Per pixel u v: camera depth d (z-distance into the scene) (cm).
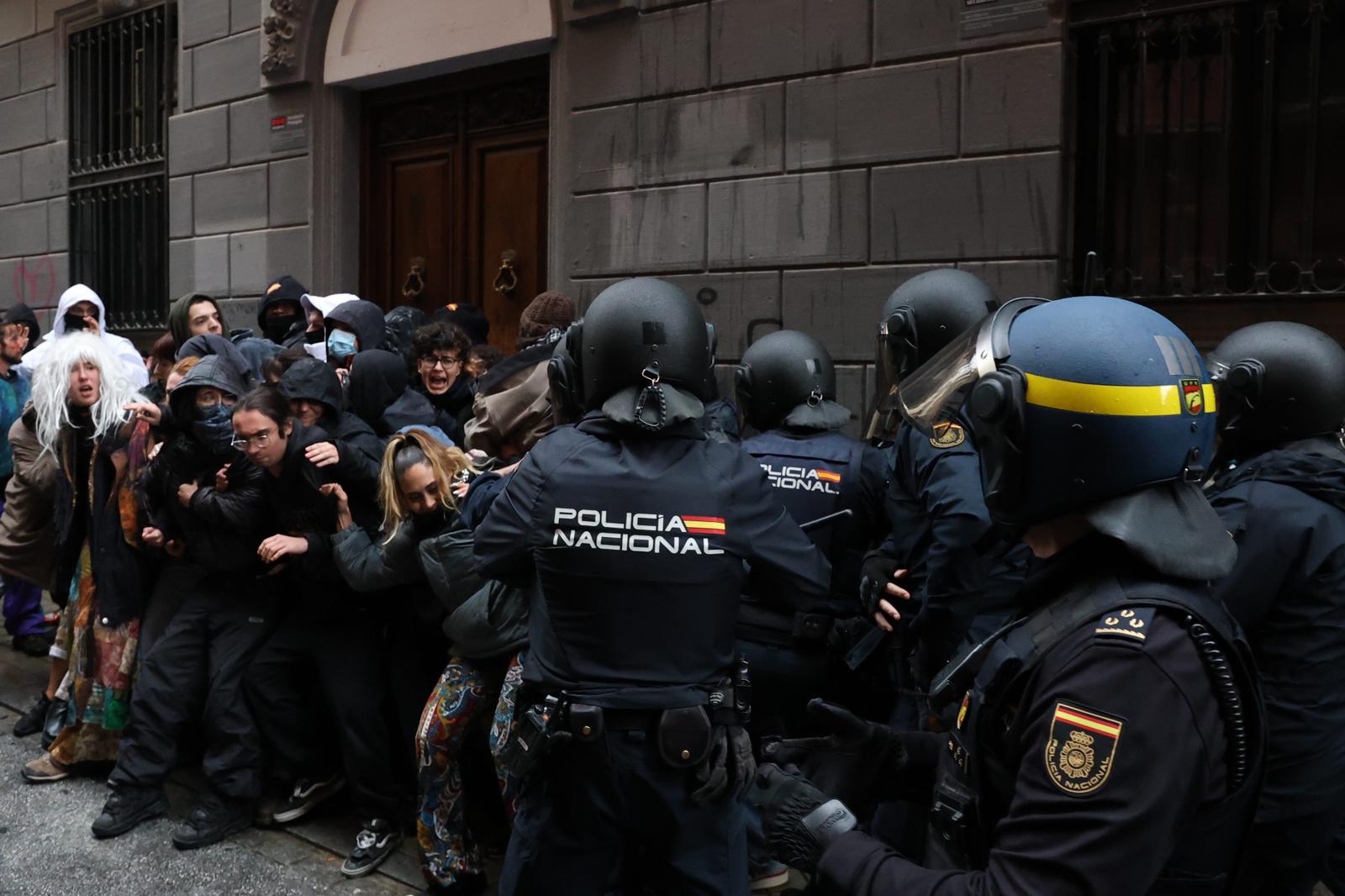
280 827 369
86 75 856
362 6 668
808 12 485
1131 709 110
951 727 149
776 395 313
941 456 249
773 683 296
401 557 322
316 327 523
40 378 429
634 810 214
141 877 333
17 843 357
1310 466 211
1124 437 119
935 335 265
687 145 526
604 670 213
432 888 319
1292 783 205
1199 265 409
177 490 366
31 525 466
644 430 218
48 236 882
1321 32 381
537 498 218
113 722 406
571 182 570
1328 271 385
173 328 512
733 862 223
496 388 354
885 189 467
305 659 357
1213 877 119
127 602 403
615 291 225
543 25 575
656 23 533
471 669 309
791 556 226
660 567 212
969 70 444
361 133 708
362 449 362
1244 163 398
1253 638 209
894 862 127
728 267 514
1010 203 436
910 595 268
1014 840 114
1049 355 124
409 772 369
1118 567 122
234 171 736
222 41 736
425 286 684
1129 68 421
